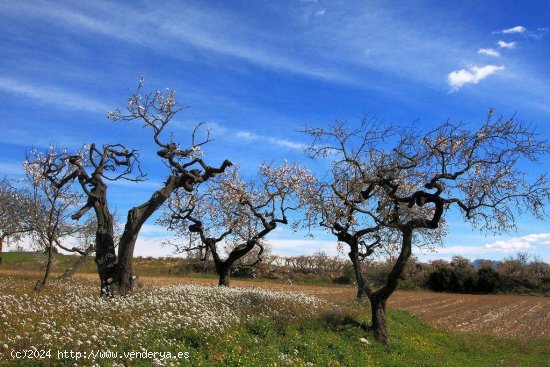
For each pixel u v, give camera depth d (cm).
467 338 2822
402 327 2573
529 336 3353
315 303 2744
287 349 1606
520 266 7819
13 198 3297
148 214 2169
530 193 1984
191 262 6222
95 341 1247
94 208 2250
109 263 2183
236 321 1755
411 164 2120
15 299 1612
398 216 2256
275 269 5550
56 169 2406
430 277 7688
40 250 3519
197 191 3281
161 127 2233
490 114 1973
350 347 1836
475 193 2031
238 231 3372
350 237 2298
